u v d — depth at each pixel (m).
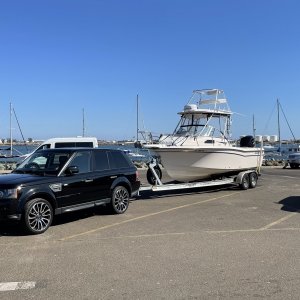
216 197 14.63
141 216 10.80
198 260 6.78
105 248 7.60
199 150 15.61
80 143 21.73
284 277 5.91
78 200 9.83
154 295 5.25
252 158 18.03
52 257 7.04
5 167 29.39
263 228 9.23
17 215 8.49
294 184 19.03
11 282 5.80
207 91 18.22
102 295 5.28
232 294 5.27
